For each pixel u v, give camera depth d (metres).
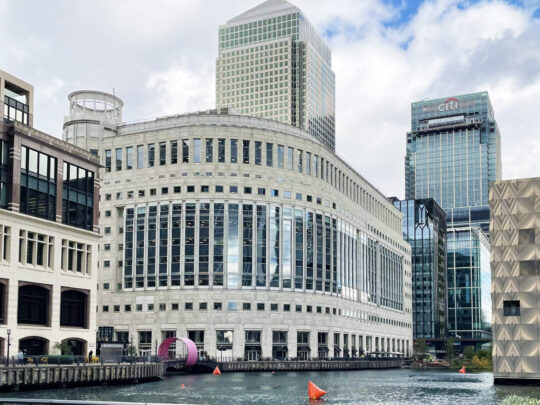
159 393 79.94
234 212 159.38
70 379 82.19
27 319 95.56
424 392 91.88
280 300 160.75
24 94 103.62
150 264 159.88
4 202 93.19
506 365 97.44
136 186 163.88
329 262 175.38
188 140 161.25
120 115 178.75
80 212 107.62
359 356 192.12
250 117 171.75
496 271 99.38
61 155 103.94
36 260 97.19
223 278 156.75
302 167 170.75
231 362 142.62
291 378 122.38
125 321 160.38
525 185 99.94
